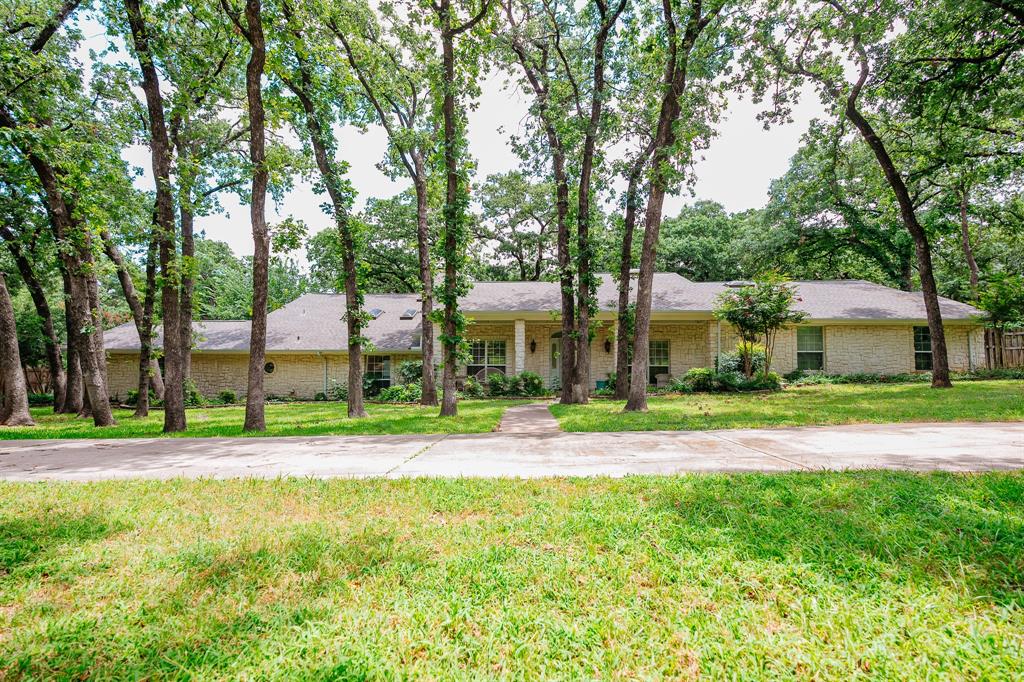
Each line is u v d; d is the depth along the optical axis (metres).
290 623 2.11
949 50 12.93
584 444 6.75
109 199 12.17
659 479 4.37
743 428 7.86
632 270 21.89
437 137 11.65
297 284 42.38
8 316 11.88
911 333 18.69
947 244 24.98
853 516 3.18
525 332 19.78
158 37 10.65
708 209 37.66
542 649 1.87
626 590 2.30
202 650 1.93
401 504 3.83
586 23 13.40
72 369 16.84
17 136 10.58
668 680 1.68
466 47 11.53
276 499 4.07
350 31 12.66
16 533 3.30
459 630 2.01
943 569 2.42
